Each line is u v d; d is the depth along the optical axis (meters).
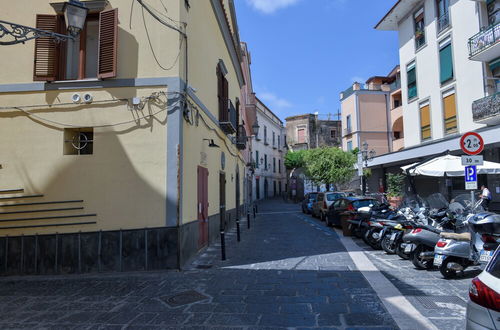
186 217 8.30
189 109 8.69
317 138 52.69
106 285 6.62
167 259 7.61
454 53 19.41
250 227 16.52
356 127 35.25
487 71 17.38
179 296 5.74
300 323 4.42
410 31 23.72
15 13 8.27
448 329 4.16
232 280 6.67
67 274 7.59
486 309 2.67
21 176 7.91
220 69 13.50
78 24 6.18
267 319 4.59
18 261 7.69
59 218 7.77
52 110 8.02
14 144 7.99
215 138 12.45
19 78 8.15
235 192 17.91
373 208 11.23
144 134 7.87
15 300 5.81
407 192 22.69
